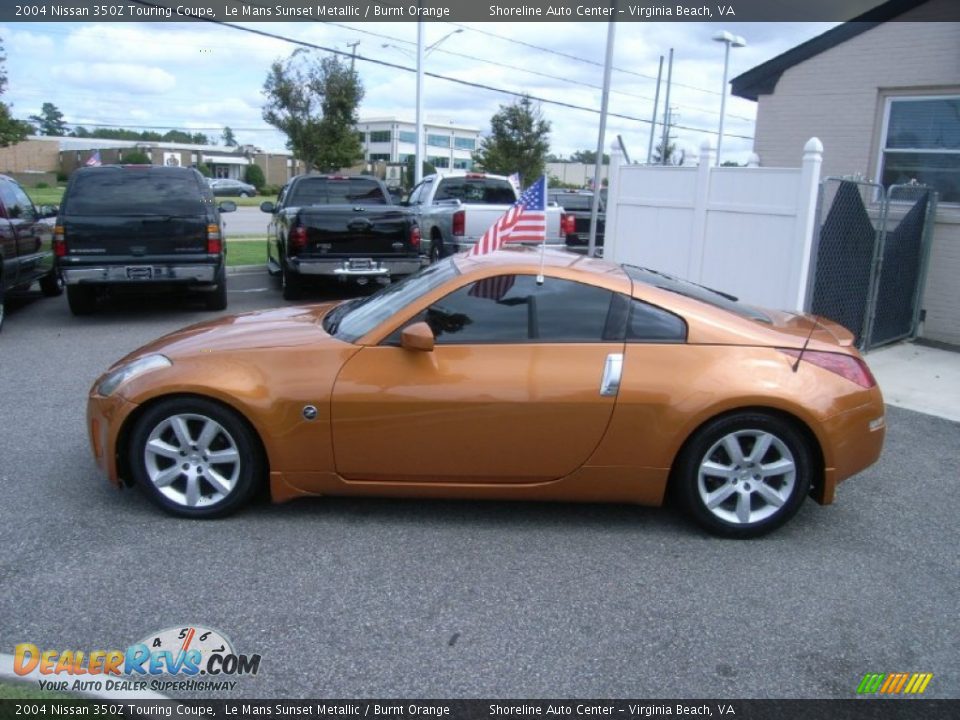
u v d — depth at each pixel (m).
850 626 3.53
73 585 3.69
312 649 3.26
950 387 7.70
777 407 4.16
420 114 21.53
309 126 25.53
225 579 3.77
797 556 4.18
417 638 3.34
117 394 4.31
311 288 13.26
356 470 4.31
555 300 4.33
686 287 4.77
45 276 11.96
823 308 8.33
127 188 9.74
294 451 4.26
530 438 4.21
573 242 18.38
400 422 4.21
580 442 4.22
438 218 13.90
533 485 4.33
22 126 29.88
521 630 3.42
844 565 4.09
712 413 4.16
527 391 4.16
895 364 8.59
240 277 14.66
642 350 4.23
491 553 4.11
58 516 4.39
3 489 4.73
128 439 4.37
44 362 7.92
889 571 4.04
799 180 7.89
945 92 9.71
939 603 3.74
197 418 4.29
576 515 4.60
